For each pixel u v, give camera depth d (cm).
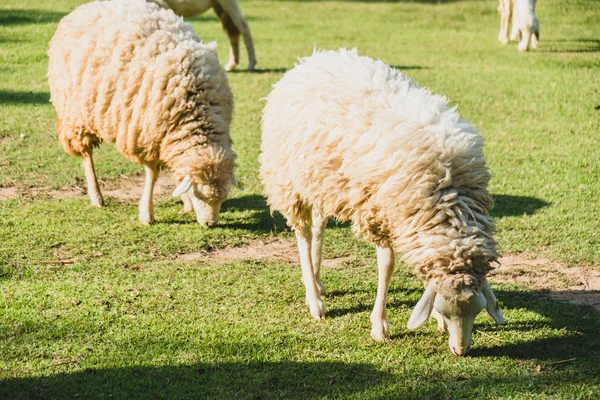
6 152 1731
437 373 859
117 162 1719
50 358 872
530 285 1118
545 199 1476
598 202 1456
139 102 1251
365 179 866
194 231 1327
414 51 3080
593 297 1075
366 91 916
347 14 4228
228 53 2994
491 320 997
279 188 986
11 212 1374
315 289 1012
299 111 945
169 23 1338
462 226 824
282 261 1209
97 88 1291
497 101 2252
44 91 2303
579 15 3844
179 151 1254
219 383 830
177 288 1080
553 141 1853
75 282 1086
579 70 2670
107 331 941
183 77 1250
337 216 940
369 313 1020
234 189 1561
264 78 2556
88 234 1285
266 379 838
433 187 836
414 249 841
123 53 1273
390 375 855
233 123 1997
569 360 884
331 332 960
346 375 851
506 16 3247
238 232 1332
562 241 1280
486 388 824
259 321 984
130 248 1232
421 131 849
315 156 912
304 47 3152
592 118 2064
